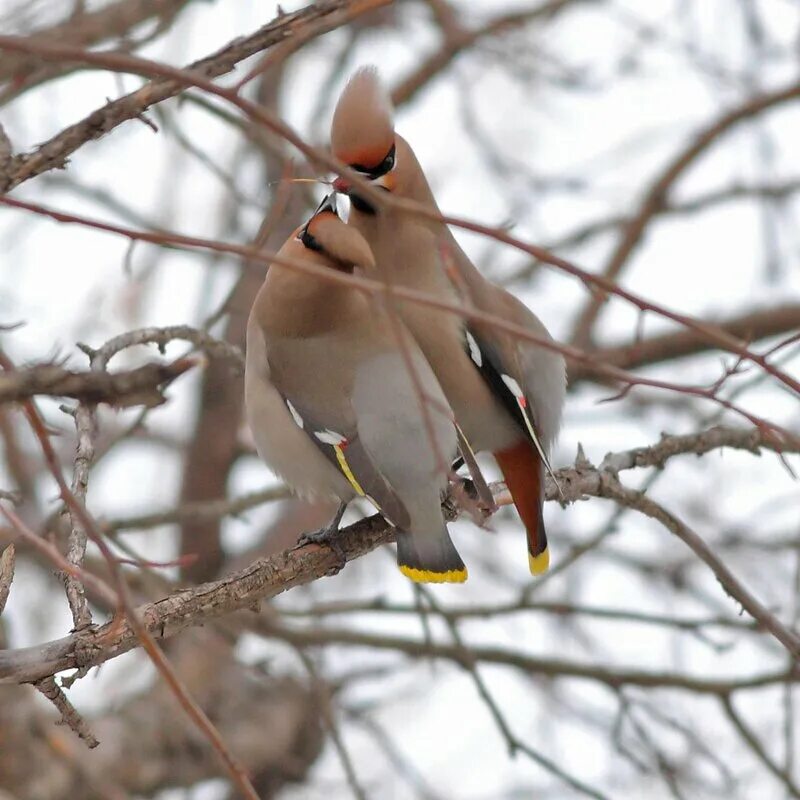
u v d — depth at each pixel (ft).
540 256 21.03
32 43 19.15
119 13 36.52
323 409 30.89
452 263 25.29
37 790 41.42
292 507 51.55
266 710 46.14
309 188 46.47
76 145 23.82
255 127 42.57
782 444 32.45
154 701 45.37
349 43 53.01
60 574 24.77
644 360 53.62
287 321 31.86
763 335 54.39
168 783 44.32
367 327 31.60
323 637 42.11
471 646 43.09
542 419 32.94
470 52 54.70
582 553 38.34
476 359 32.24
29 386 17.80
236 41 24.56
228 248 20.45
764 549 46.75
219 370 49.55
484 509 29.81
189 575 48.62
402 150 33.53
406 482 29.53
